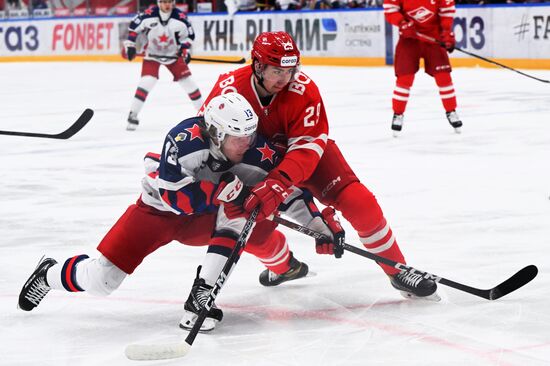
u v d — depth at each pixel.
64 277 4.86
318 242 5.00
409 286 5.12
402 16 11.77
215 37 26.62
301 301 5.26
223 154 4.57
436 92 17.48
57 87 20.95
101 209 7.88
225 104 4.43
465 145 11.12
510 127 12.52
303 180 4.82
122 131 13.32
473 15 21.53
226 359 4.32
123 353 4.44
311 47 24.64
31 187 8.98
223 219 4.78
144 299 5.34
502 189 8.35
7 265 6.11
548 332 4.59
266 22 25.34
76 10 30.12
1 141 12.34
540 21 20.27
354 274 5.79
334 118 14.07
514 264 5.90
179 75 13.95
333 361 4.27
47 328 4.84
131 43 13.67
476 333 4.61
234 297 5.37
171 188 4.49
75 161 10.56
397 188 8.53
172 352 4.25
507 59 21.03
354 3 23.73
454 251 6.26
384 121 13.58
